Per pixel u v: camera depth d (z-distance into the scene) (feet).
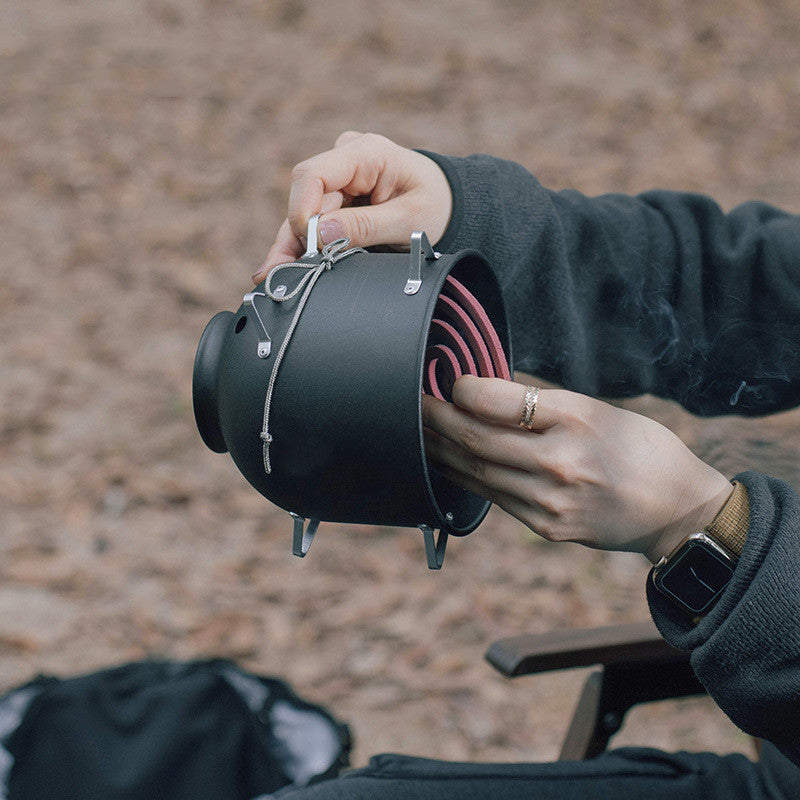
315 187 4.14
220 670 6.59
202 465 11.70
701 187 18.84
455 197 4.51
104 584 9.98
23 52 21.30
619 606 10.18
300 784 6.11
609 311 5.36
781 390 5.50
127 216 16.46
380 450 3.34
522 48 23.88
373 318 3.38
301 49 22.93
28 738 5.94
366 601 10.06
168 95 20.10
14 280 14.70
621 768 4.32
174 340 13.83
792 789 4.15
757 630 3.34
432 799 4.06
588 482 3.44
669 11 26.00
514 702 9.12
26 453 11.60
